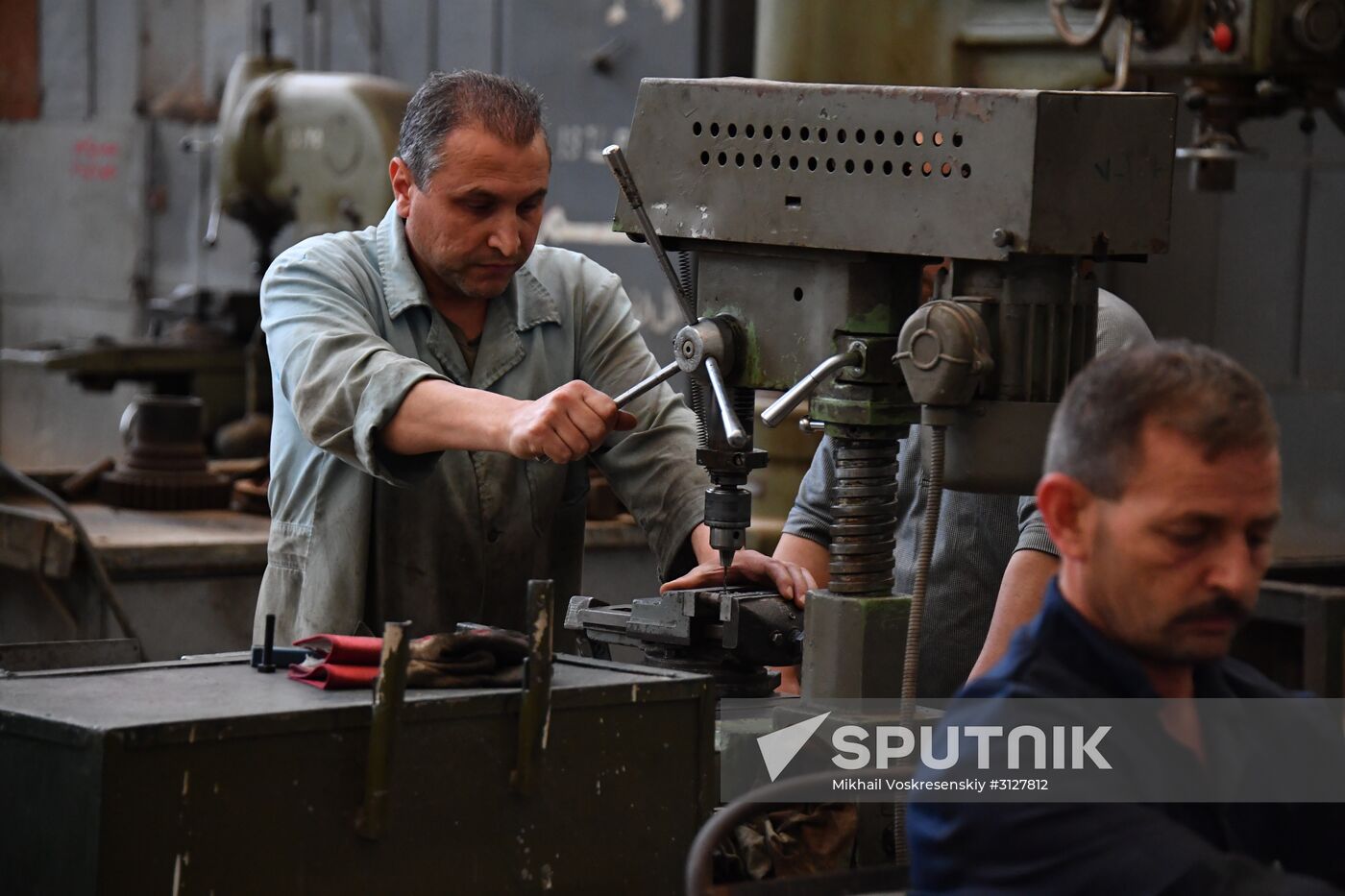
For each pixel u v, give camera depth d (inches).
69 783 89.3
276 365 133.0
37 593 218.4
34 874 91.4
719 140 114.2
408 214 134.7
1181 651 77.2
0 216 475.2
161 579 212.4
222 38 414.9
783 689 140.6
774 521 232.1
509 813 100.1
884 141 106.0
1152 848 74.9
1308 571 219.0
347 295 134.5
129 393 431.2
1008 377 102.7
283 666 106.2
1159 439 74.6
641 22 272.5
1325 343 284.8
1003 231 100.6
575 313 145.3
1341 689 197.3
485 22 316.2
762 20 226.8
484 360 139.3
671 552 142.2
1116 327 128.5
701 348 114.7
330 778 94.7
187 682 101.5
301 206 259.0
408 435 123.1
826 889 88.4
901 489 145.4
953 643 142.3
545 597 99.1
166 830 89.6
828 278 110.7
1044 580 123.5
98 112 448.8
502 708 99.6
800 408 228.7
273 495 139.6
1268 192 290.4
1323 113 282.5
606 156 114.7
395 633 94.0
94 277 454.0
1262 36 195.5
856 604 111.0
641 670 109.1
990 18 212.5
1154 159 104.4
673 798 106.9
